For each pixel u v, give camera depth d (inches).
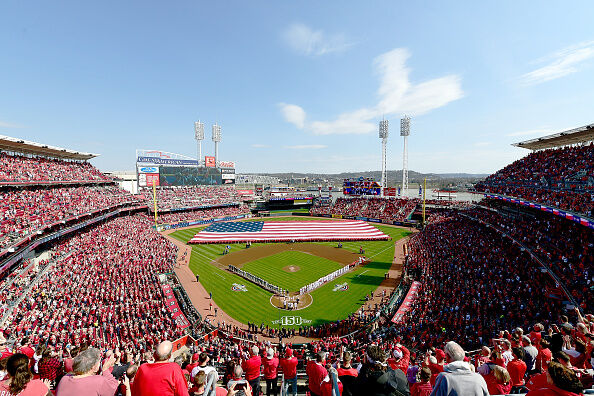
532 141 2129.7
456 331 983.0
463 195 4463.6
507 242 1781.5
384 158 4325.8
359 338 1074.7
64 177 2493.8
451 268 1581.0
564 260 1195.9
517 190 1977.1
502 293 1184.2
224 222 3718.0
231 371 398.6
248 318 1295.5
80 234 2164.1
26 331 961.5
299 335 1157.1
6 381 219.0
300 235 2824.8
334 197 5339.6
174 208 3673.7
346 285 1643.7
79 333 988.6
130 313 1181.1
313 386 336.8
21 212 1747.0
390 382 216.4
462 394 184.4
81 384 208.5
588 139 1894.7
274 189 5703.7
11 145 2201.0
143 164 3762.3
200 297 1497.3
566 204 1402.6
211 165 4483.3
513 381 331.0
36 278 1376.7
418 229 3221.0
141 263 1752.0
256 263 2062.0
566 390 184.4
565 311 920.9
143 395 201.8
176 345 986.7
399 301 1376.7
